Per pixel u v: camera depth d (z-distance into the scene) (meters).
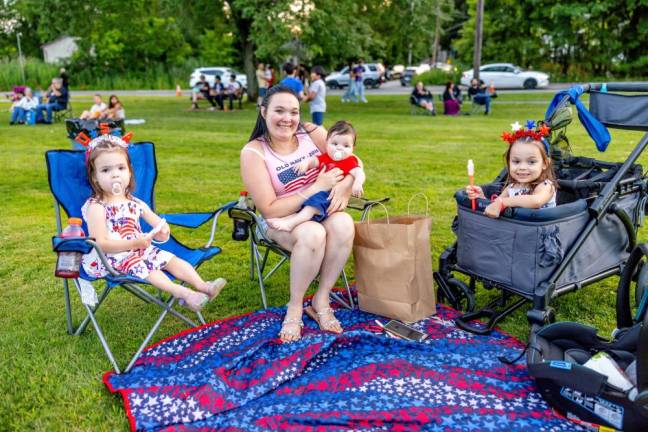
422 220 3.24
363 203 3.52
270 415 2.46
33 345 3.10
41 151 9.70
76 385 2.73
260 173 3.21
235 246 4.81
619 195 3.22
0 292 3.86
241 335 3.16
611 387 2.23
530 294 3.03
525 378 2.72
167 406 2.52
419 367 2.79
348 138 3.21
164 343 3.09
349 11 17.75
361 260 3.34
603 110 3.56
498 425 2.35
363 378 2.71
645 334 2.10
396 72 42.47
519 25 30.95
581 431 2.32
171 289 2.94
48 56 45.06
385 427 2.36
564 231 2.98
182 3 19.22
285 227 3.07
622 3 27.31
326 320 3.24
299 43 17.69
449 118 14.82
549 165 3.19
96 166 2.98
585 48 30.11
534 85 25.53
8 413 2.52
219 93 18.38
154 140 10.90
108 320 3.45
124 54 36.19
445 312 3.48
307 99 11.36
